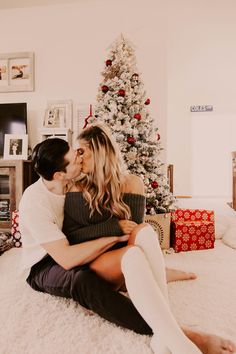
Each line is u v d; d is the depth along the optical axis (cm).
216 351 88
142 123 224
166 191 225
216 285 151
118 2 306
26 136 296
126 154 207
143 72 305
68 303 127
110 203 114
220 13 330
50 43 314
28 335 106
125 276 90
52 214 113
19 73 317
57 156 106
